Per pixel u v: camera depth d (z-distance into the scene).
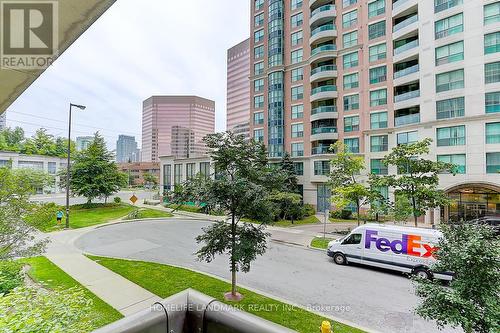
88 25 2.52
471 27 21.50
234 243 8.01
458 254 4.77
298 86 34.81
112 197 45.34
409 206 15.59
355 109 30.17
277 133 35.34
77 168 32.62
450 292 4.66
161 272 10.55
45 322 3.35
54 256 12.84
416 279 5.37
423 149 14.91
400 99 26.48
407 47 25.89
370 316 7.62
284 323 6.85
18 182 9.35
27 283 9.00
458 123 21.92
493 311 4.28
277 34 35.88
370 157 28.38
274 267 12.05
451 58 22.53
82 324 3.88
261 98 38.53
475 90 21.22
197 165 36.12
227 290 8.94
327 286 9.84
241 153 8.16
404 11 26.52
